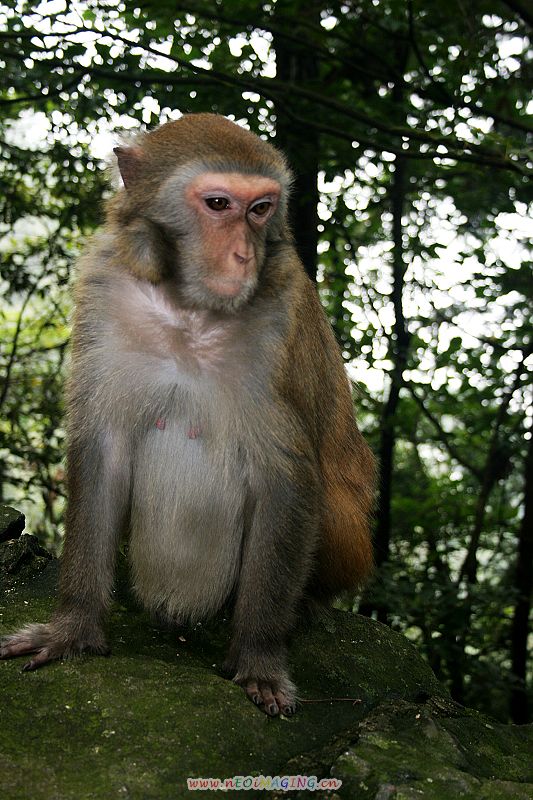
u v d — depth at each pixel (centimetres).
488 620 344
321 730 168
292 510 176
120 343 175
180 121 177
